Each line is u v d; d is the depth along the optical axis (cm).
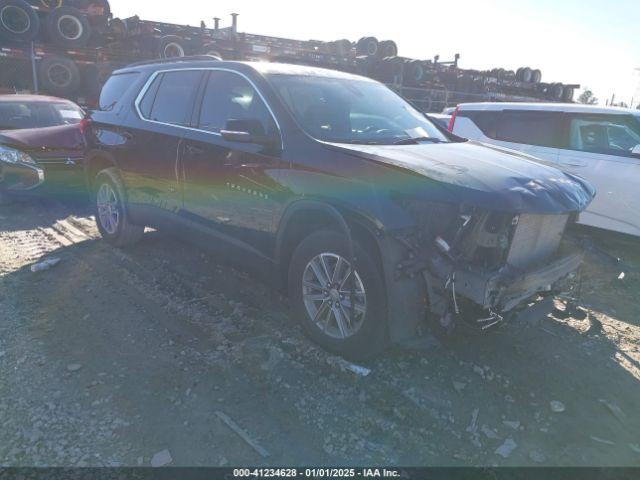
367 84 445
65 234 575
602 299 463
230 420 268
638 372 337
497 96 1878
